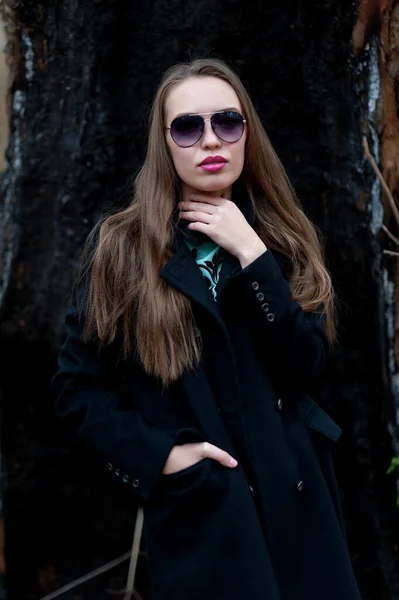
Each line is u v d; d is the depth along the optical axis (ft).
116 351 7.24
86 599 9.20
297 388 7.41
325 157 8.87
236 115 6.95
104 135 8.66
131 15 8.52
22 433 9.11
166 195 7.24
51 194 8.85
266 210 7.65
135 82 8.63
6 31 8.89
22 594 9.29
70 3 8.59
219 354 6.90
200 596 6.59
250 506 6.64
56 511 9.18
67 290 8.78
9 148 9.17
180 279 6.90
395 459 9.01
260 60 8.63
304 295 7.34
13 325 8.96
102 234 7.34
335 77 8.79
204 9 8.48
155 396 7.07
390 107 9.09
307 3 8.56
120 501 9.11
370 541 9.34
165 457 6.64
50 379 8.98
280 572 6.84
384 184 8.75
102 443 6.86
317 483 7.09
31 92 8.93
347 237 8.96
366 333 9.18
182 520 6.75
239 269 7.02
